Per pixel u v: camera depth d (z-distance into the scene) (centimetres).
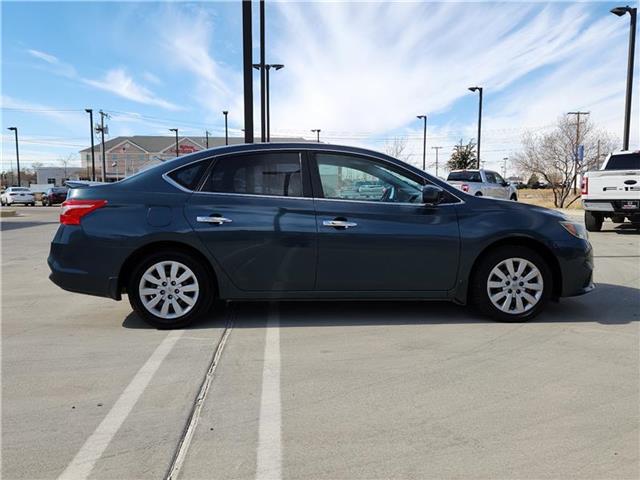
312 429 299
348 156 501
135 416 315
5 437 290
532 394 344
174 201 480
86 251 474
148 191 484
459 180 2064
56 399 338
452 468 260
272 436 291
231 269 481
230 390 352
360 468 261
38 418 312
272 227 480
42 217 2391
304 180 493
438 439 288
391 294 496
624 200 1205
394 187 502
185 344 446
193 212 478
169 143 8112
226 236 477
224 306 570
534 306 504
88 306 588
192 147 7450
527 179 6956
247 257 481
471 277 506
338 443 284
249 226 479
